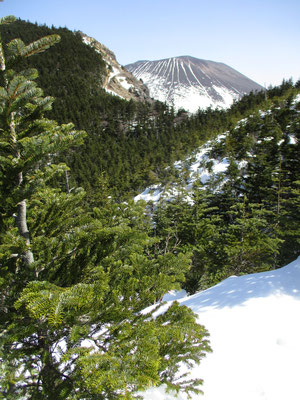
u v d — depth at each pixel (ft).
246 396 11.94
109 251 8.72
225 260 40.83
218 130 209.97
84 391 6.38
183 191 71.15
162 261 9.77
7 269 8.39
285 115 147.74
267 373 13.20
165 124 326.85
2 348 6.77
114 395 6.10
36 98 7.66
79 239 8.71
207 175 117.80
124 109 321.32
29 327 6.59
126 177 171.94
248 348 15.16
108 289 7.69
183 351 8.44
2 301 7.48
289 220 36.78
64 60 387.34
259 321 17.58
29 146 6.97
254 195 63.41
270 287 21.85
